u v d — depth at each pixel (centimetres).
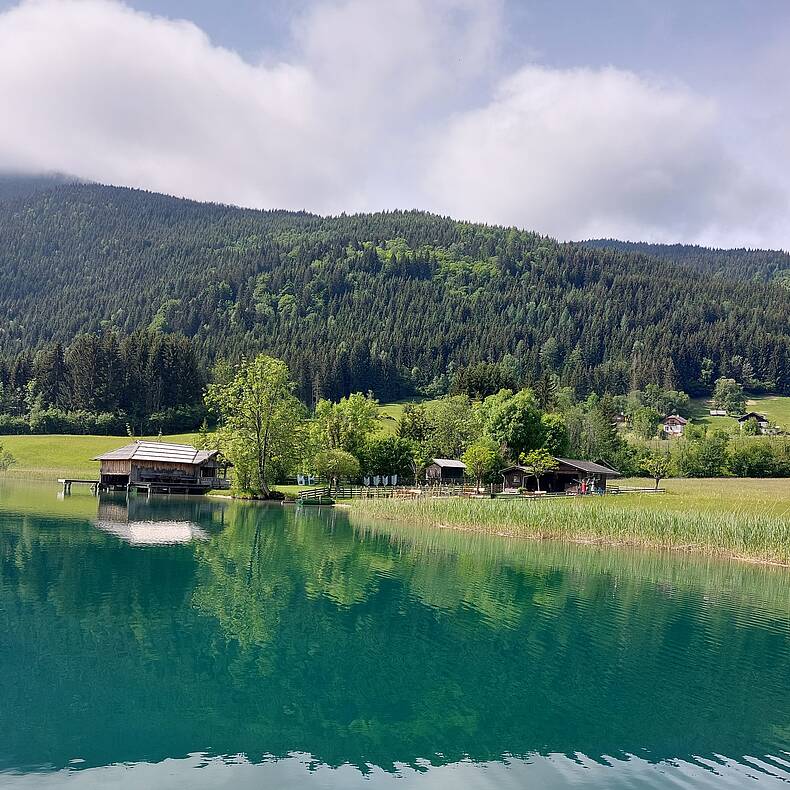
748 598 3575
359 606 3114
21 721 1858
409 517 6825
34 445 14138
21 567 3647
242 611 2942
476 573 3991
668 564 4581
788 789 1620
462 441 14212
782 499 8206
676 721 1992
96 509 6862
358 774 1636
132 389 17612
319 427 11144
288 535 5356
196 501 8550
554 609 3197
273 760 1694
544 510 6094
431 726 1917
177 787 1546
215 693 2084
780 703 2139
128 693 2058
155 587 3300
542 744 1827
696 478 14188
